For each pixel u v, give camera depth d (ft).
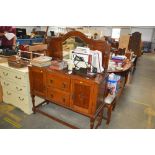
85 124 8.14
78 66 6.68
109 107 7.60
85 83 5.95
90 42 6.68
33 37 18.39
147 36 43.83
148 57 34.06
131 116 9.12
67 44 8.00
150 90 13.42
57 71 6.70
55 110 9.32
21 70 7.97
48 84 7.14
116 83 8.45
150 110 9.92
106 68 6.72
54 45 7.79
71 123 8.18
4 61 9.29
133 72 18.94
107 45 6.36
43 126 7.81
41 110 9.24
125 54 14.14
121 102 10.84
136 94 12.39
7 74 8.61
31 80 7.77
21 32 17.12
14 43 10.77
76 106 6.61
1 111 8.87
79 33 6.85
